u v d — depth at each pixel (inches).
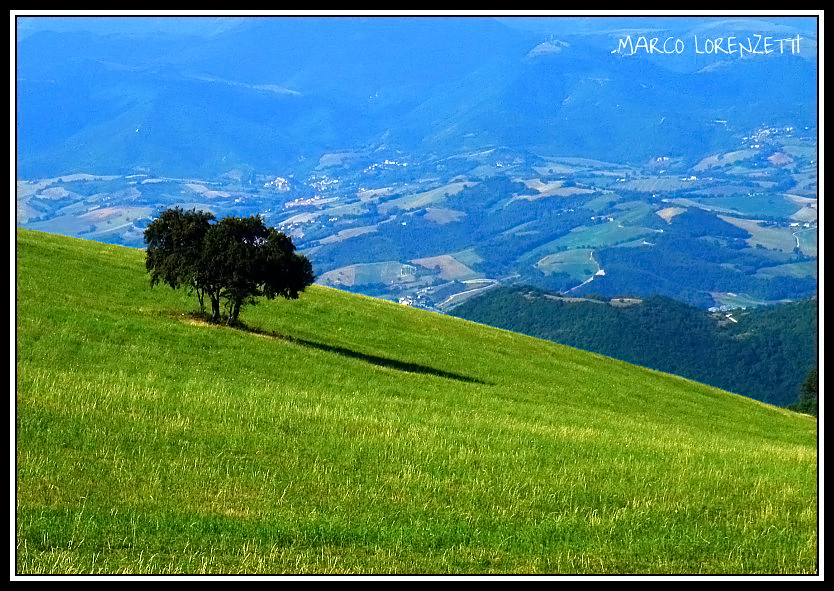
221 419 1164.5
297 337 2085.4
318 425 1199.6
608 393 2217.0
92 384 1266.0
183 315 2015.3
